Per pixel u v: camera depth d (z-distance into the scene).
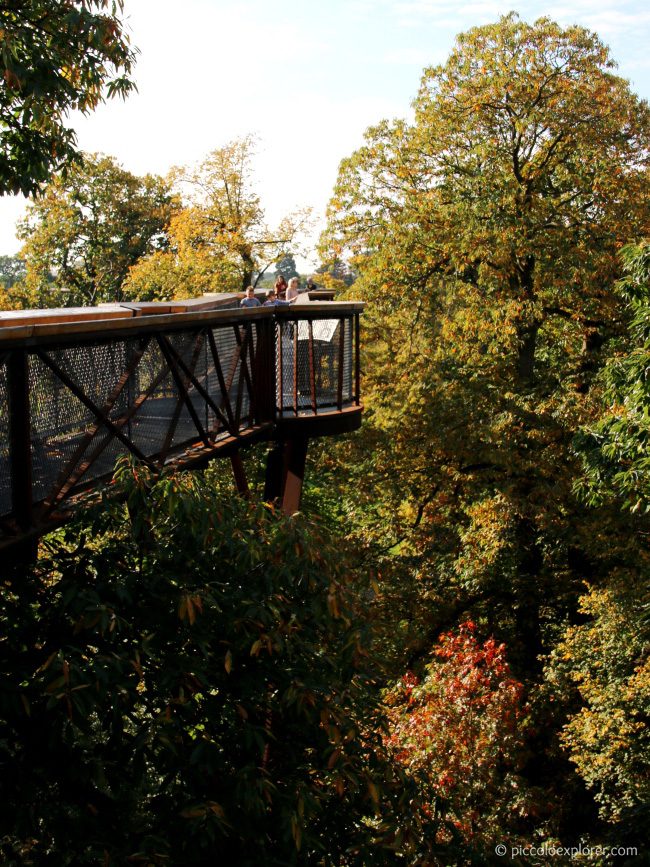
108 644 4.24
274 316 8.19
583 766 12.08
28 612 4.30
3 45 7.69
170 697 4.28
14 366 4.02
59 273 41.06
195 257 28.55
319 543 5.25
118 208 40.97
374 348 19.75
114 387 4.99
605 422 10.56
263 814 4.44
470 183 16.83
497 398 16.64
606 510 14.98
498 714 11.74
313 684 4.71
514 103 16.42
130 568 4.70
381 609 16.30
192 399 6.40
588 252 15.87
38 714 3.98
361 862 4.75
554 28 16.20
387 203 18.31
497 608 17.69
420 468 17.73
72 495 4.76
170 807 4.36
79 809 4.10
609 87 16.45
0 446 3.96
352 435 17.61
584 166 16.20
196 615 4.51
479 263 17.16
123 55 8.68
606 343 17.47
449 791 10.95
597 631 12.66
